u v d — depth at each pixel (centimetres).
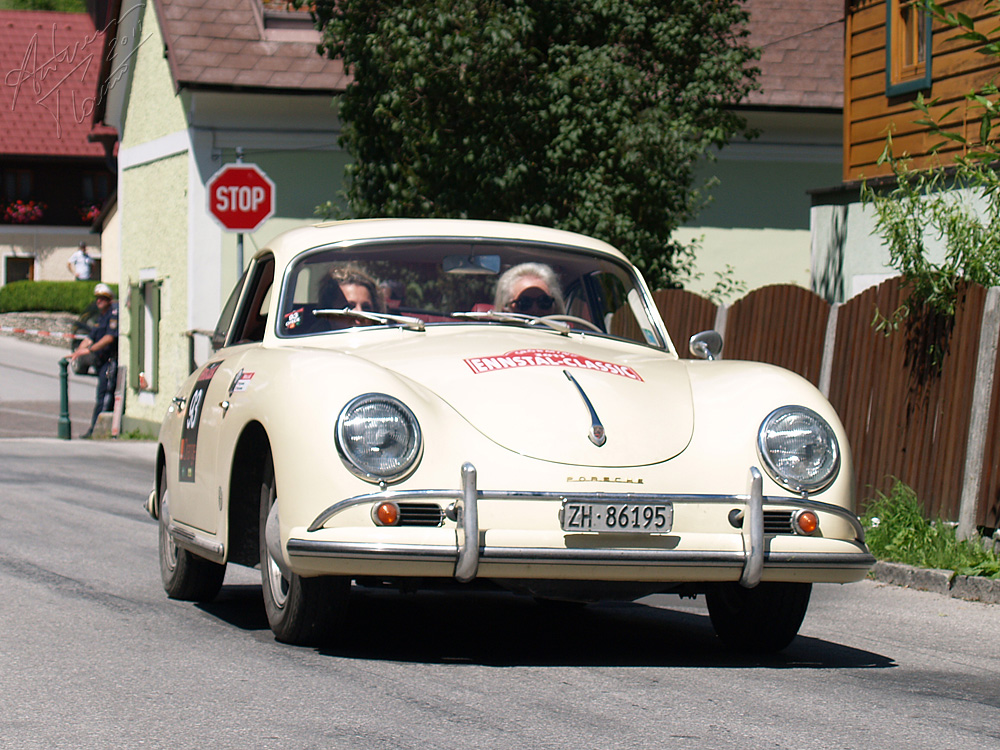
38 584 1047
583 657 805
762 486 739
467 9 1970
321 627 783
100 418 3119
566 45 2094
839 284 2080
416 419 724
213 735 598
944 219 1323
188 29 2883
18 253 7588
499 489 712
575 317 922
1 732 604
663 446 750
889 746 601
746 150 3023
